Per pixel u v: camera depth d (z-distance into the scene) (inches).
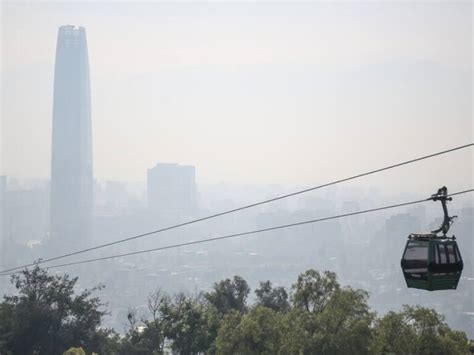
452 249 2005.4
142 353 4562.0
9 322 4527.6
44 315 4512.8
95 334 4712.1
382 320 3467.0
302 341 3208.7
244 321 3666.3
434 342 3415.4
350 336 3142.2
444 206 2042.3
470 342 4023.1
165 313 4539.9
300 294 3558.1
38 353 4512.8
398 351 3383.4
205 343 4338.1
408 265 2050.9
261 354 3528.5
